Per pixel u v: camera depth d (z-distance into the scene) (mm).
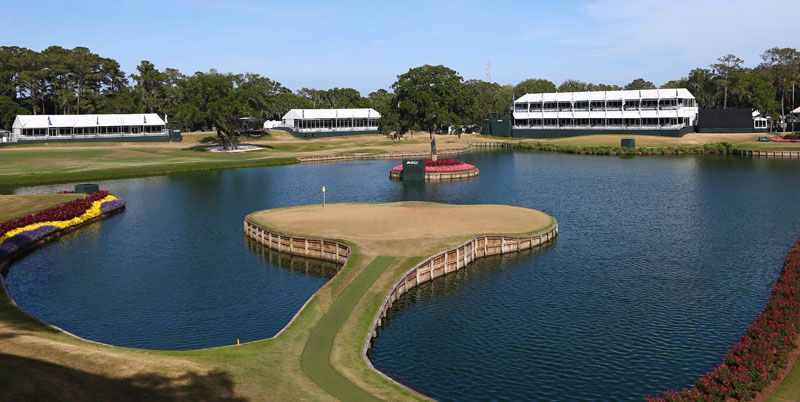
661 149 165375
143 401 27500
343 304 43312
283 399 28891
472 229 64875
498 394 34094
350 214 73062
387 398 29234
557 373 36250
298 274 55938
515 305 47156
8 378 27703
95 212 80562
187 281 54125
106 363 31281
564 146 180375
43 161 141125
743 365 30703
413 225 66625
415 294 49969
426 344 40469
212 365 32438
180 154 164375
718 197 92750
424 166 115562
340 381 31109
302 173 128875
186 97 174500
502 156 165250
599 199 92125
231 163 141125
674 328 42219
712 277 53062
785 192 96438
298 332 38125
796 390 28906
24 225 68375
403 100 132625
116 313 46625
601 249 62531
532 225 67375
